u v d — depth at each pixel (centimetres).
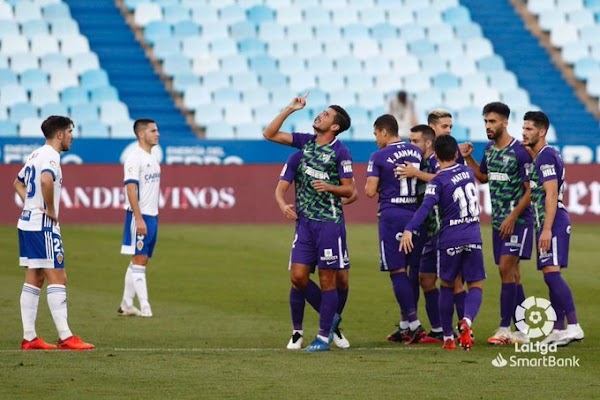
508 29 10762
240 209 7931
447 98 9856
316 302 3706
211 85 9544
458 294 3869
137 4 10075
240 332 4075
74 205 7675
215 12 10244
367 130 9294
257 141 8194
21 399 2800
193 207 7875
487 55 10406
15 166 7612
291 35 10219
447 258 3653
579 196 8169
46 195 3612
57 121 3709
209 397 2834
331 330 3688
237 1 10369
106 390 2914
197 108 9206
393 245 3834
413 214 3853
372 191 3838
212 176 7900
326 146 3638
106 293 5112
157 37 9844
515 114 9888
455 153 3681
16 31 9556
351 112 9438
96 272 5728
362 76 9875
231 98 9425
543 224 3753
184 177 7862
